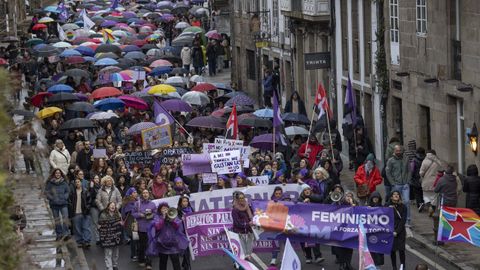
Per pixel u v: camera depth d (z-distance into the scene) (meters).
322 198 30.16
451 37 38.25
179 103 45.44
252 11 63.38
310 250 29.41
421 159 36.06
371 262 22.09
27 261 13.32
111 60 57.47
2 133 12.79
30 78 59.25
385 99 44.00
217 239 29.17
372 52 45.56
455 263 29.09
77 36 68.62
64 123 40.91
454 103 38.53
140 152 36.19
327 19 50.44
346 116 42.50
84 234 31.64
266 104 58.44
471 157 36.91
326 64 50.38
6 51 60.56
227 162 32.66
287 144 38.44
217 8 76.94
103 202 31.08
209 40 71.56
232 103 45.56
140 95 48.00
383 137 44.31
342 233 27.73
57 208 31.38
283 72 59.66
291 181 32.28
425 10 39.94
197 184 33.44
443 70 38.62
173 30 79.75
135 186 31.16
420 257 30.09
